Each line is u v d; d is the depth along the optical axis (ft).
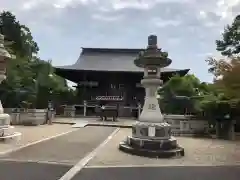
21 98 67.87
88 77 114.42
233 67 31.55
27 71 73.31
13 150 26.81
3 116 31.99
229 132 45.57
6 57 32.35
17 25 94.38
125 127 60.95
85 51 134.62
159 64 30.40
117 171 20.77
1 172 18.88
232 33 67.67
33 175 18.44
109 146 32.76
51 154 25.84
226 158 28.14
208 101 49.65
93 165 22.34
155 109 30.63
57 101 99.66
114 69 109.09
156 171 21.33
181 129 49.52
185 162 25.45
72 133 45.62
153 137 28.78
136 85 110.11
